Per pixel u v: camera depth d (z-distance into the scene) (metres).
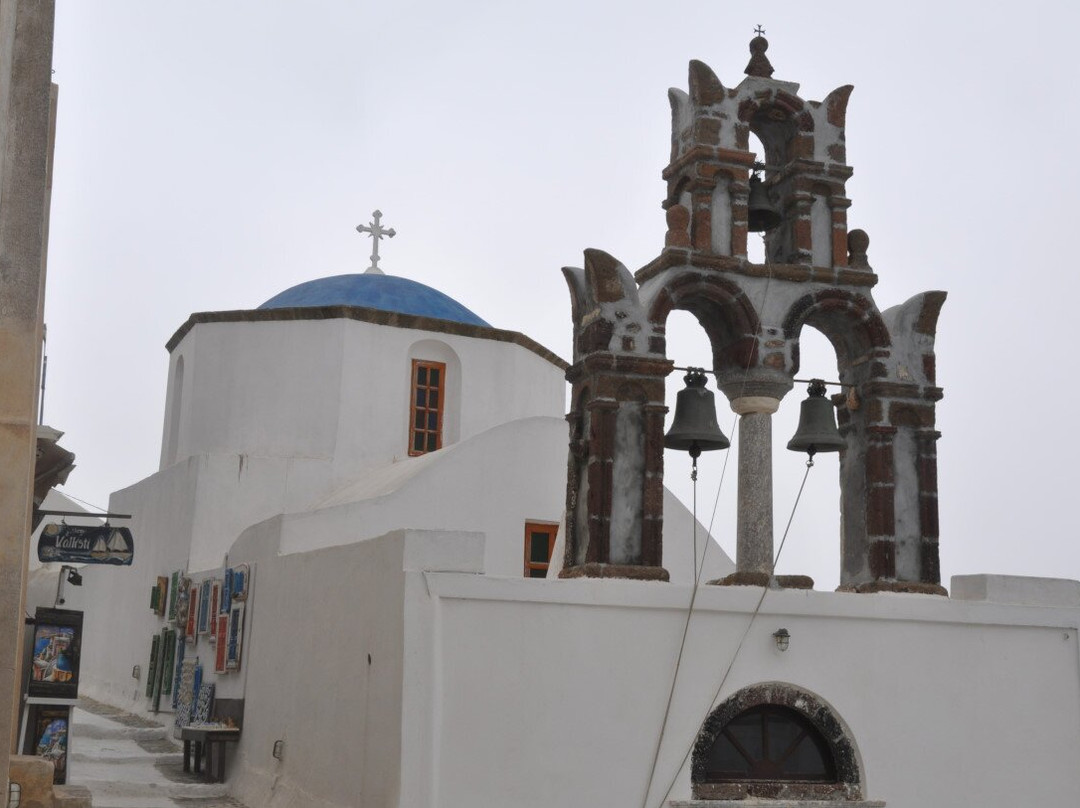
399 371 20.03
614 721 8.78
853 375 10.35
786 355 9.85
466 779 8.38
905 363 10.20
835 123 10.44
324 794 10.44
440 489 15.73
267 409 19.72
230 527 18.70
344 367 19.67
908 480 10.08
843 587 10.23
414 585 8.59
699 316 10.34
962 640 9.84
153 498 20.92
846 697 9.38
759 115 10.48
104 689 22.27
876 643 9.56
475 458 16.02
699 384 9.95
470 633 8.59
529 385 21.03
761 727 9.37
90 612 24.50
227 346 20.09
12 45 6.55
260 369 19.89
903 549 9.95
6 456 6.25
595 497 9.24
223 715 14.67
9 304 6.36
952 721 9.66
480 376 20.42
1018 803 9.70
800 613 9.38
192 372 20.30
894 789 9.36
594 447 9.33
